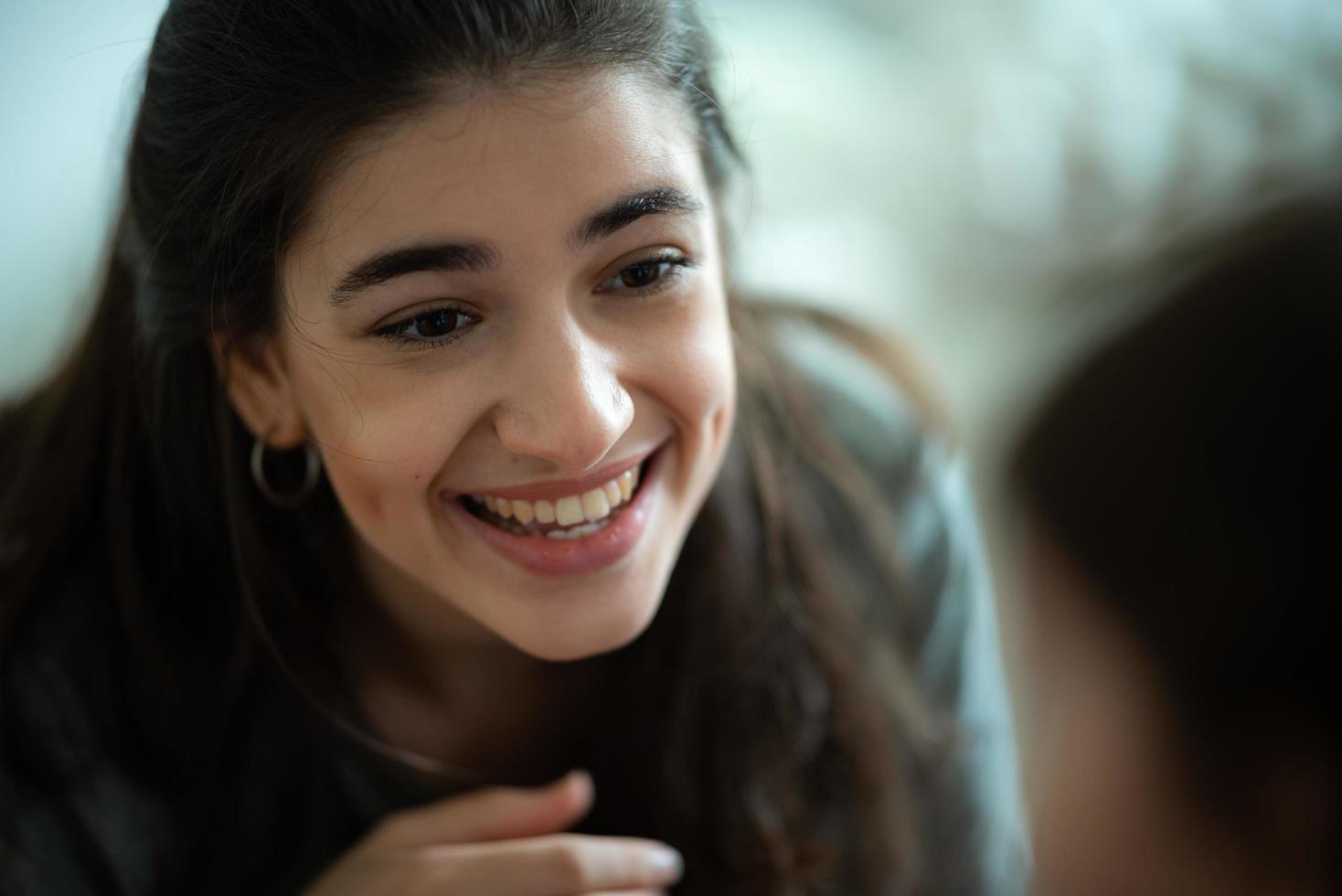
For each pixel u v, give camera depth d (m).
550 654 0.67
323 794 0.81
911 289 1.94
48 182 1.55
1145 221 1.96
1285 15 2.01
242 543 0.72
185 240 0.63
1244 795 0.41
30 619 0.77
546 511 0.64
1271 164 1.86
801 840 0.86
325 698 0.76
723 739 0.83
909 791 0.92
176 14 0.60
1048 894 0.57
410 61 0.53
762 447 0.83
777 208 1.88
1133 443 0.41
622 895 0.72
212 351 0.67
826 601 0.87
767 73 2.00
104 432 0.76
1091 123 2.05
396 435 0.60
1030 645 0.56
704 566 0.81
